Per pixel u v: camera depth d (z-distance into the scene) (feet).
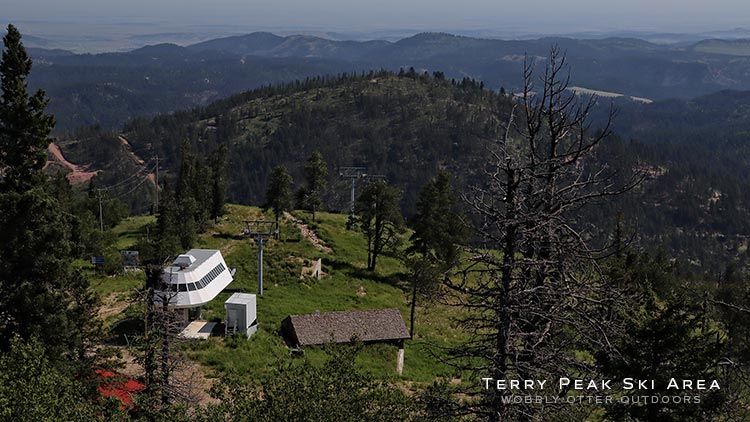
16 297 91.30
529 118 51.19
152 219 352.08
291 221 309.22
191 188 280.31
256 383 119.44
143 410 78.13
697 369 62.85
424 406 59.21
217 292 161.27
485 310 52.49
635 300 57.77
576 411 51.90
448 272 52.21
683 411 61.72
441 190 233.76
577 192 52.31
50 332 91.15
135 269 194.70
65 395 61.05
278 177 280.72
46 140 102.12
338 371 61.82
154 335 85.51
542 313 48.96
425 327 189.57
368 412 60.34
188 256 157.99
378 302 211.00
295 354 144.15
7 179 99.45
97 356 96.94
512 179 48.75
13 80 98.99
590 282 50.60
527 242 50.42
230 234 268.21
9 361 63.52
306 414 57.41
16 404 56.59
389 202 248.11
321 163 362.12
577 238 49.75
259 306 177.58
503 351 49.65
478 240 51.01
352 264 254.27
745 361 95.96
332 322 158.10
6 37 98.27
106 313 149.18
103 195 329.72
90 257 209.67
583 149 49.44
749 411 69.46
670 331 61.46
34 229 94.79
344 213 393.50
